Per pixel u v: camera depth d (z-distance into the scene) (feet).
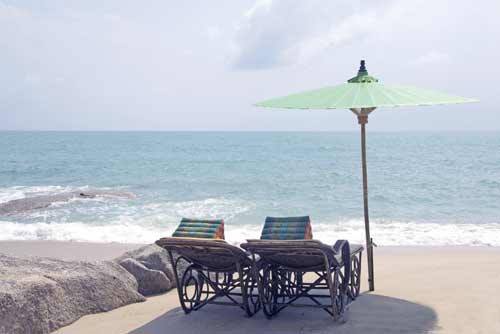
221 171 118.11
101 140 423.23
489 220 52.11
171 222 52.95
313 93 21.16
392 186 83.56
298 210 60.85
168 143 342.23
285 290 21.70
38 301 19.25
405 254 34.88
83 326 19.86
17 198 73.92
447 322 18.85
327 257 18.16
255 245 18.35
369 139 400.88
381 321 19.19
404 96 19.48
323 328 18.71
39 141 389.80
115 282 22.75
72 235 46.60
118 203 67.41
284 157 174.50
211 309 21.58
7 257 23.35
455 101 19.33
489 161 140.46
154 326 19.74
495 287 23.25
